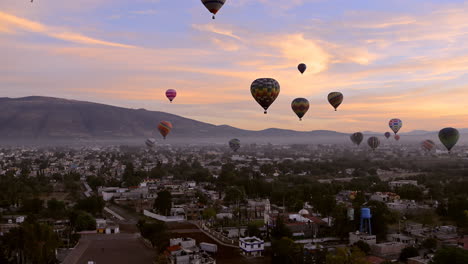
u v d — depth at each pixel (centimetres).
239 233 16588
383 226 16175
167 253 13062
